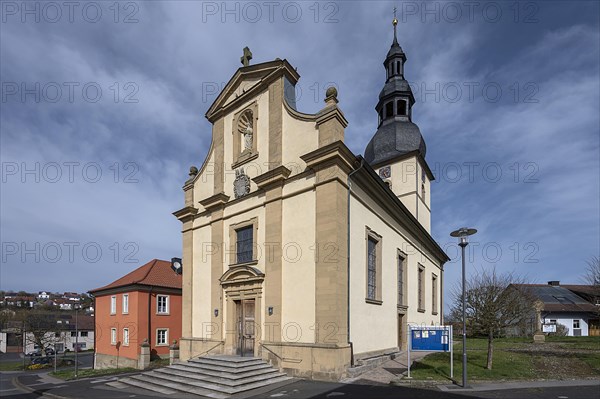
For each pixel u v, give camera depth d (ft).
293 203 51.60
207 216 68.74
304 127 52.60
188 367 51.67
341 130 50.24
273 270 51.88
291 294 49.42
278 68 57.36
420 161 103.96
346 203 48.83
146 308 104.22
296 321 48.11
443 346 41.70
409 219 73.97
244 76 65.00
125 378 55.88
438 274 108.27
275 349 49.29
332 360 43.11
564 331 122.62
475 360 52.85
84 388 53.93
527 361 52.34
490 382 40.09
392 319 63.26
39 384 75.87
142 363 95.45
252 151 60.44
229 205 63.36
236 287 58.54
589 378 42.32
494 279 50.72
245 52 67.31
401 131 103.76
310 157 49.08
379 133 107.55
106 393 47.52
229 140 66.85
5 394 59.16
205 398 40.29
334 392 37.37
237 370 45.03
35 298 329.11
